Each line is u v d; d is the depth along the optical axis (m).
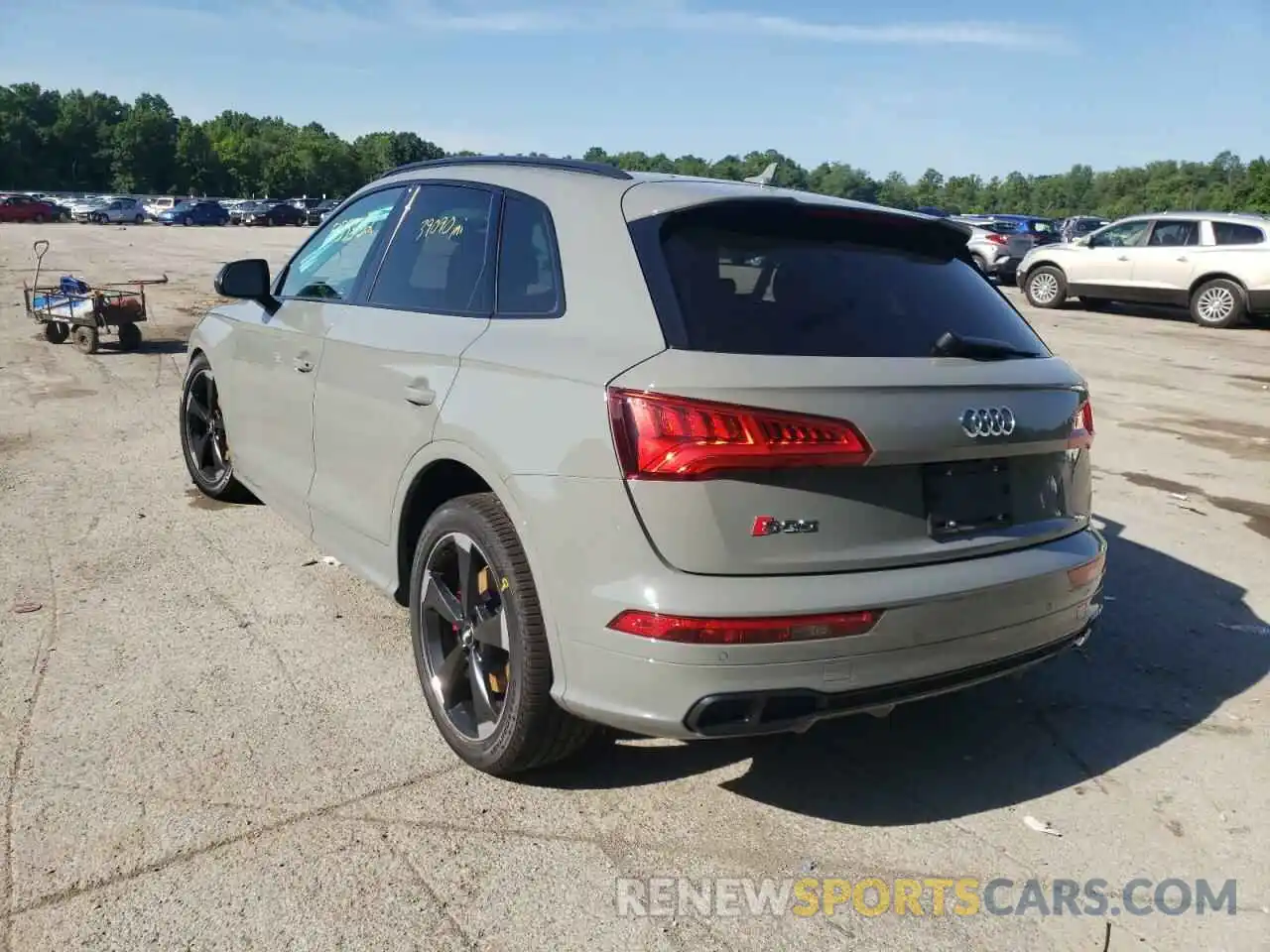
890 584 2.74
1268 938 2.65
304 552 5.12
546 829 2.98
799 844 2.97
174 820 2.93
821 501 2.69
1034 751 3.55
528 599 2.95
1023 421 3.02
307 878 2.71
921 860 2.92
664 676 2.63
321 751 3.33
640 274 2.91
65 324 11.53
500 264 3.41
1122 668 4.21
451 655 3.34
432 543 3.36
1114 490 6.80
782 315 2.88
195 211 60.44
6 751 3.24
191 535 5.33
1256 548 5.70
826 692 2.70
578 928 2.58
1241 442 8.23
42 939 2.46
